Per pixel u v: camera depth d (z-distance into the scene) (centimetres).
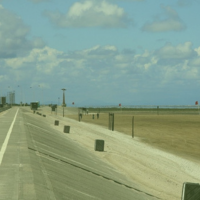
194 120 15700
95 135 8081
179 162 5819
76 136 7444
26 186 1838
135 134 9938
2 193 1681
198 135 9969
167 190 3769
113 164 4688
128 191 2998
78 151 4847
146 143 8094
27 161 2528
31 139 4156
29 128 5762
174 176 4678
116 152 5662
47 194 1819
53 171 2530
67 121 12675
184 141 8675
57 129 8606
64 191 2064
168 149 7350
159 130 11181
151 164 5181
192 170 5341
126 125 12912
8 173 2123
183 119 16388
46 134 5728
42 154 3198
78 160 3812
